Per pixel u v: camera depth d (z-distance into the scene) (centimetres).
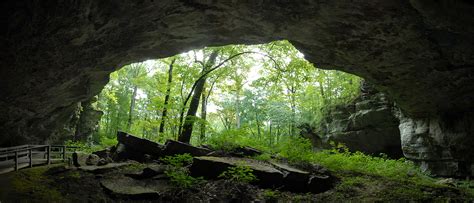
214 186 999
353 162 1294
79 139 2384
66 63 953
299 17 954
